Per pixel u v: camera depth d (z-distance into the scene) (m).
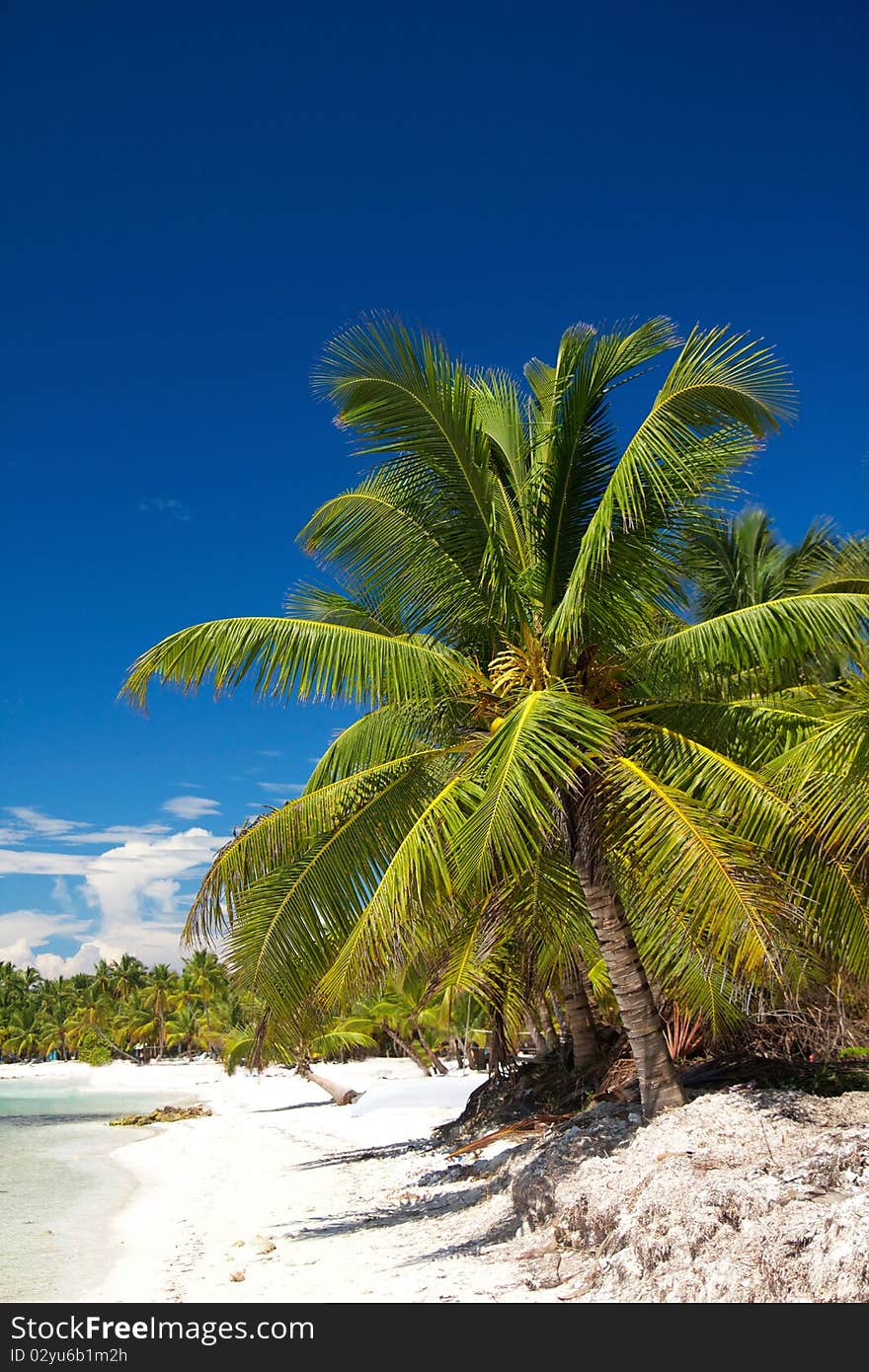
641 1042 10.30
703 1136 8.69
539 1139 12.70
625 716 10.72
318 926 10.63
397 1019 45.38
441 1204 12.41
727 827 9.42
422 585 11.29
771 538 19.38
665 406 9.37
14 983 146.00
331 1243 10.99
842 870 9.55
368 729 12.09
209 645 10.58
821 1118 8.82
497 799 8.17
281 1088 55.72
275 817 10.61
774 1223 6.47
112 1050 116.69
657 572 10.48
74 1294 9.66
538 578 10.92
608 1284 7.19
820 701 10.27
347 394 10.41
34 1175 23.31
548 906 10.45
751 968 8.39
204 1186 19.23
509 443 12.31
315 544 11.51
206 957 110.50
